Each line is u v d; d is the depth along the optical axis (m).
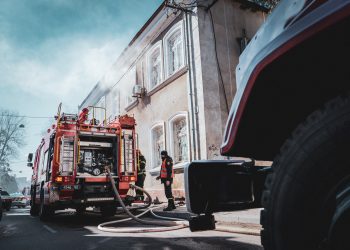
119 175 9.11
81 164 8.80
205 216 2.55
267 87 1.61
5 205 18.31
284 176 1.50
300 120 1.80
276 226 1.51
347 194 1.28
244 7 12.78
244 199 2.72
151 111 14.22
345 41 1.33
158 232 5.92
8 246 5.02
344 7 1.20
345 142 1.30
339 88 1.61
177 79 12.35
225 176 2.68
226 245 4.32
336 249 1.26
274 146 2.10
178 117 12.03
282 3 1.73
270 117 1.75
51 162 8.86
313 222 1.39
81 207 9.16
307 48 1.39
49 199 8.52
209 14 11.80
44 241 5.42
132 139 9.63
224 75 11.54
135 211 10.37
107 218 9.45
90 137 9.14
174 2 11.62
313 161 1.40
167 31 13.32
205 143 10.52
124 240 5.15
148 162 14.20
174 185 11.84
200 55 11.15
